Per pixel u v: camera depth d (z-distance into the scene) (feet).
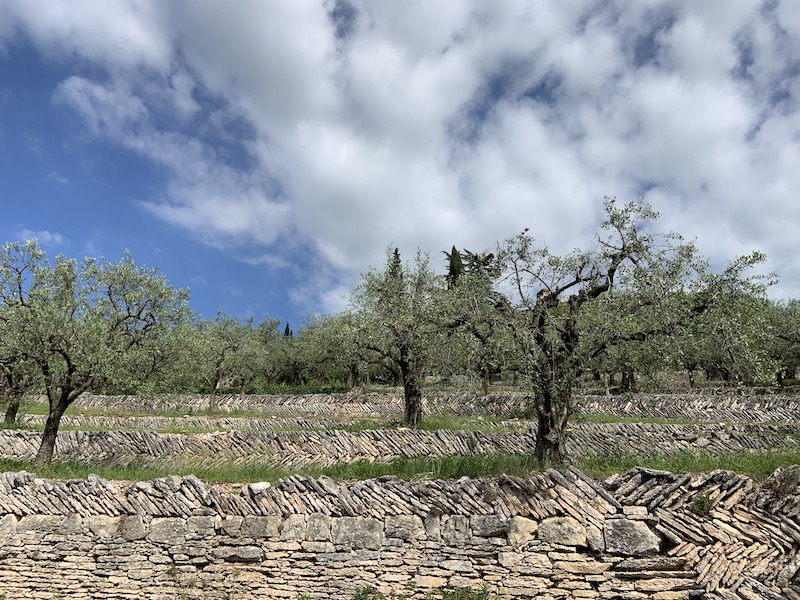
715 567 29.53
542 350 41.50
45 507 38.52
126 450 69.05
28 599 36.70
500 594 31.50
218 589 34.81
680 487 31.32
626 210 39.88
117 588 35.81
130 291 59.31
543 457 41.04
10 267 56.90
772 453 41.63
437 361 45.42
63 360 56.44
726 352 38.86
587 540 31.17
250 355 125.80
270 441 66.08
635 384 82.23
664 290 37.35
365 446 63.05
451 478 38.40
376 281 77.82
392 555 33.47
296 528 34.94
